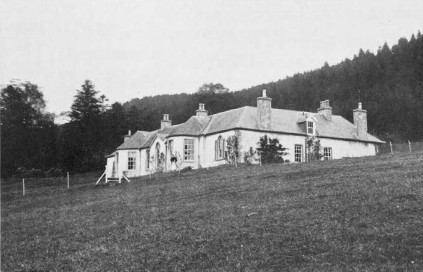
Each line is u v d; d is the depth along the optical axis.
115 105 85.50
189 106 93.62
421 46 116.06
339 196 17.36
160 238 15.41
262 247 13.15
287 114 44.34
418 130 83.31
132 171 50.31
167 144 44.06
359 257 11.47
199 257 13.12
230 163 38.44
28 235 18.89
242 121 40.25
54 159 68.94
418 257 11.05
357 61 130.38
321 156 43.12
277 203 17.78
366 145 46.88
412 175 19.30
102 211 21.91
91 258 14.21
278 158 39.72
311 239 13.20
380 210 14.82
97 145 81.62
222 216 17.03
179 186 26.22
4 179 56.50
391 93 99.75
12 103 74.19
